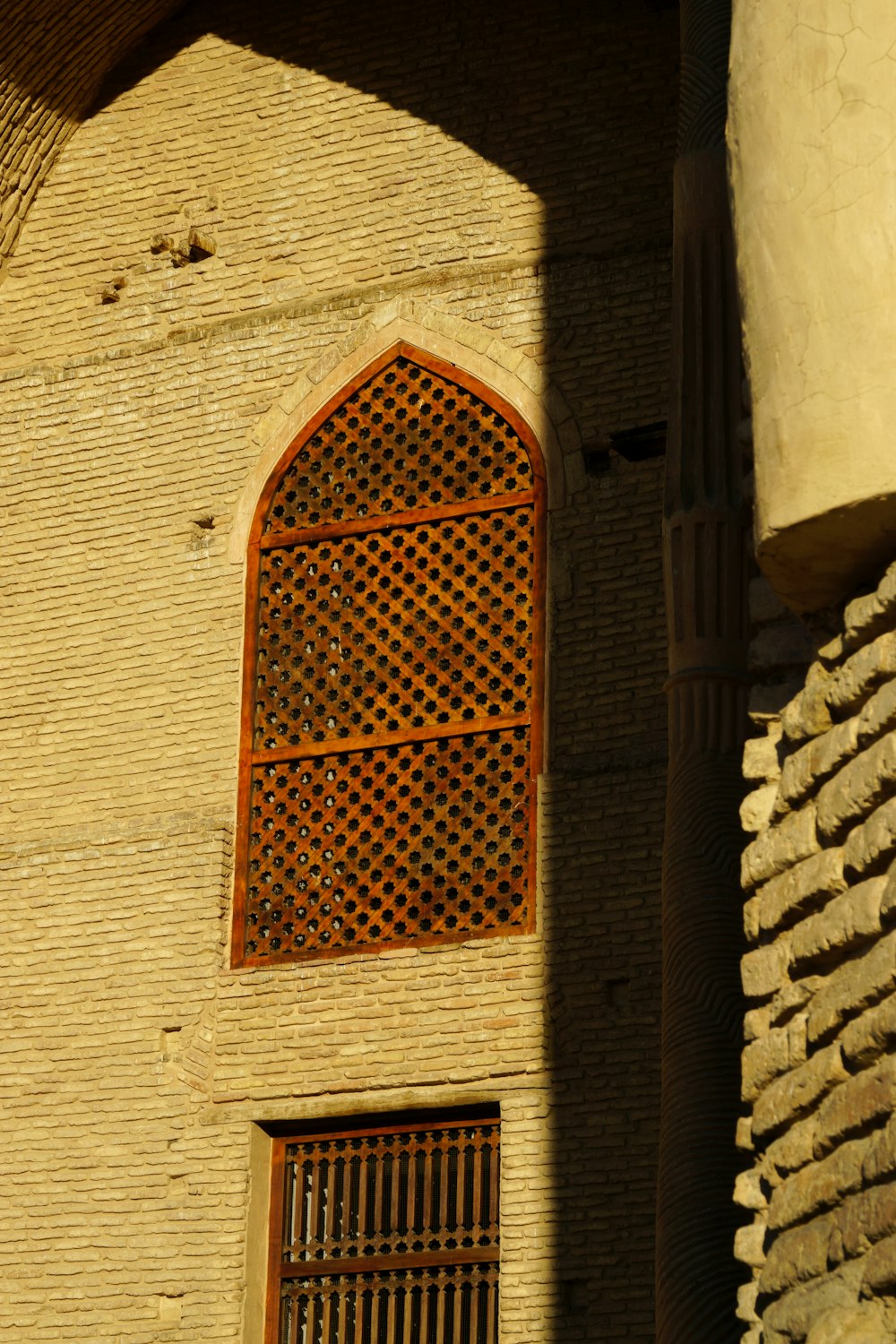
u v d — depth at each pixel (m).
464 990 14.87
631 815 14.81
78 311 18.25
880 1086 5.98
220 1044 15.44
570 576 15.65
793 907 6.84
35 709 17.11
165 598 16.97
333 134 17.78
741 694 10.96
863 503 6.46
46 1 17.70
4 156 18.31
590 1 17.20
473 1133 14.76
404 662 16.06
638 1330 13.53
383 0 18.02
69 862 16.44
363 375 16.89
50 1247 15.34
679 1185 10.24
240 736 16.30
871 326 6.52
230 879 15.97
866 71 6.68
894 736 6.23
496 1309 14.17
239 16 18.52
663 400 15.70
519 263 16.62
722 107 11.15
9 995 16.23
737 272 7.11
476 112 17.28
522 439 16.17
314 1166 15.16
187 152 18.30
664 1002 10.69
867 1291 5.77
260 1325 14.74
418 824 15.59
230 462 17.14
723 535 10.95
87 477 17.66
